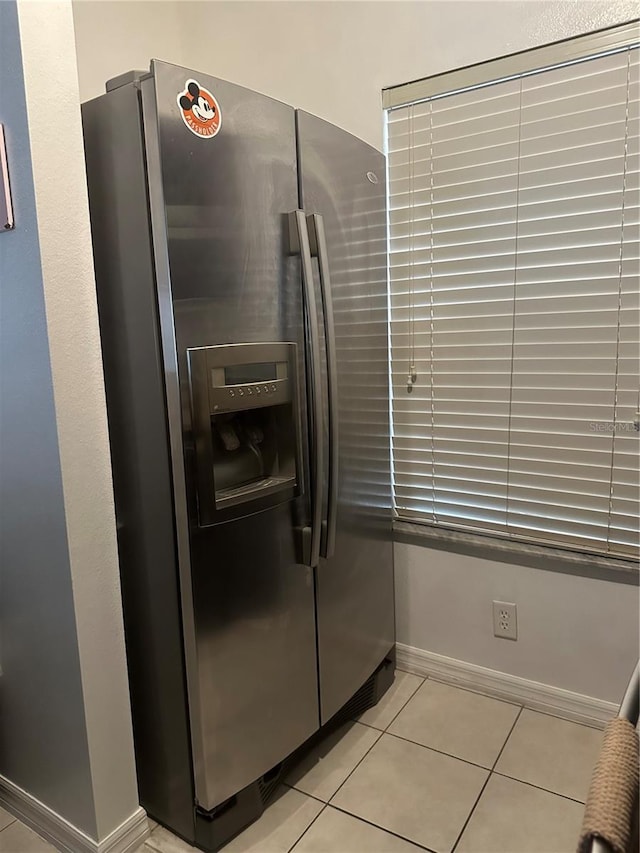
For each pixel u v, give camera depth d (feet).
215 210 4.46
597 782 2.16
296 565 5.43
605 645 6.20
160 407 4.46
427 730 6.37
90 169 4.50
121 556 5.01
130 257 4.41
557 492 6.20
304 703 5.67
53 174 4.20
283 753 5.49
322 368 5.41
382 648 6.89
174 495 4.51
